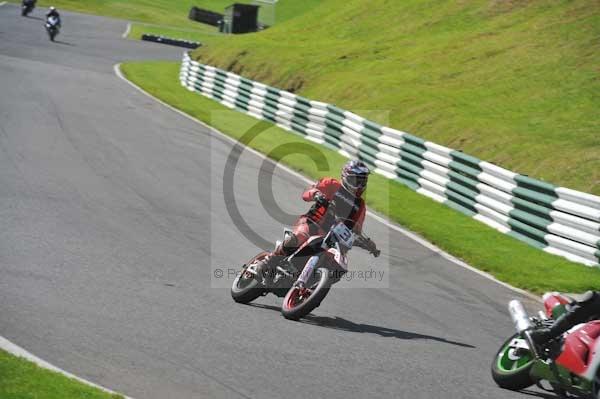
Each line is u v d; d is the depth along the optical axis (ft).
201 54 407.03
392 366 75.87
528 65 265.34
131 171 165.27
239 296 92.17
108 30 572.51
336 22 414.00
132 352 71.46
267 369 70.95
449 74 281.95
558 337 69.92
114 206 134.51
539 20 306.14
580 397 72.02
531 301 110.22
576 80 241.55
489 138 207.00
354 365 74.74
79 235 113.70
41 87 276.41
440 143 217.97
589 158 177.37
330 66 329.52
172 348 73.77
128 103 268.00
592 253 130.93
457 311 100.58
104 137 200.64
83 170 160.35
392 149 197.67
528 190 148.05
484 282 116.98
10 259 97.91
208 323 82.79
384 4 410.52
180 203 143.02
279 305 95.35
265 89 273.13
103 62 398.21
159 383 64.85
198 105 287.69
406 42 346.33
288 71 333.83
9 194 133.28
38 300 83.41
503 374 73.31
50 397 56.49
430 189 180.04
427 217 157.58
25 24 514.27
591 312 67.72
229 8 631.15
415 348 82.53
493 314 101.50
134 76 353.92
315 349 78.18
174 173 168.76
